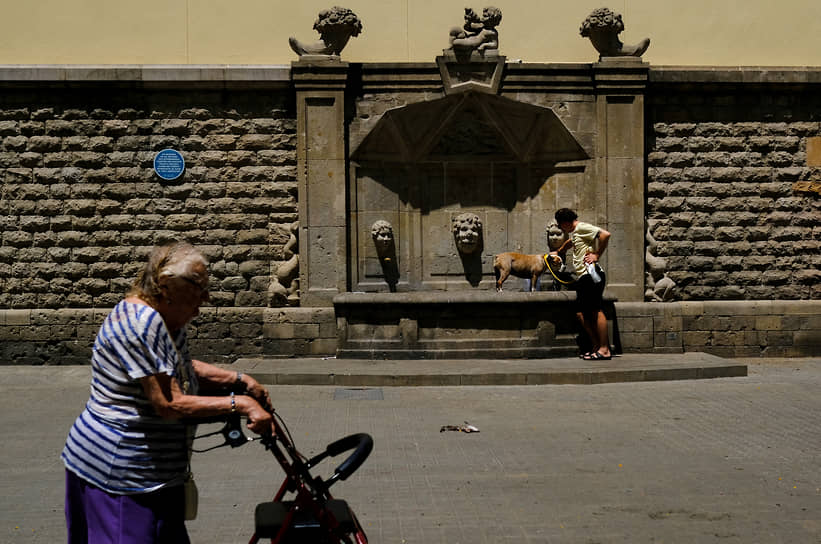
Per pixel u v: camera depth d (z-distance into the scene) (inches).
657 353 466.6
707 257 492.1
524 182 506.0
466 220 498.6
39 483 236.4
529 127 495.2
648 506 210.4
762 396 357.4
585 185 487.2
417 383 389.4
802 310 483.5
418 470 246.2
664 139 488.7
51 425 311.9
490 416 321.7
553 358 439.2
